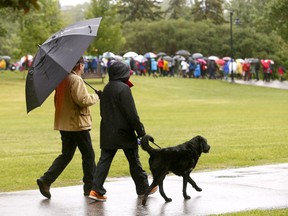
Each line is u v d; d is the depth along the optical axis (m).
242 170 30.19
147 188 22.94
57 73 21.12
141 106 90.06
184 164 21.50
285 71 173.12
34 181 27.92
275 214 19.67
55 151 38.59
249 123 57.25
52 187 26.14
